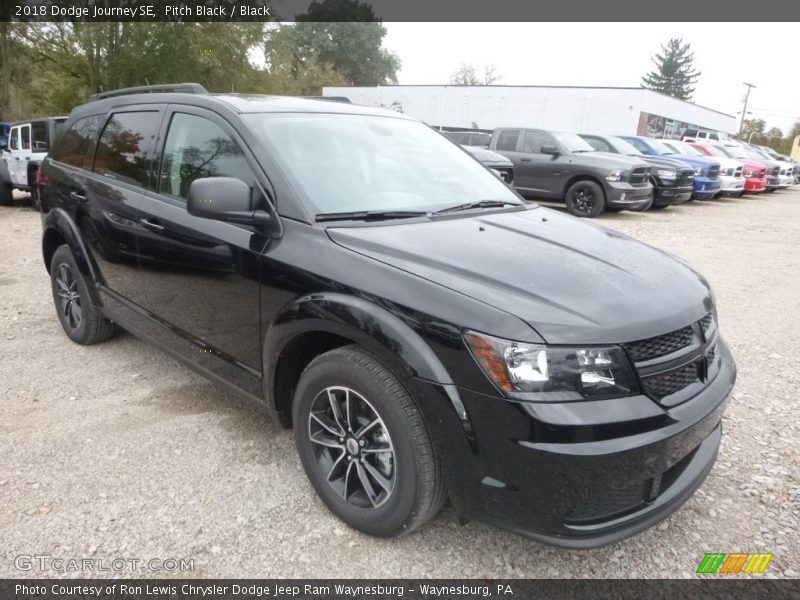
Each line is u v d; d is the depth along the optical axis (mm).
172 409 3537
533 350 2004
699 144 20422
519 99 26750
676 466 2369
